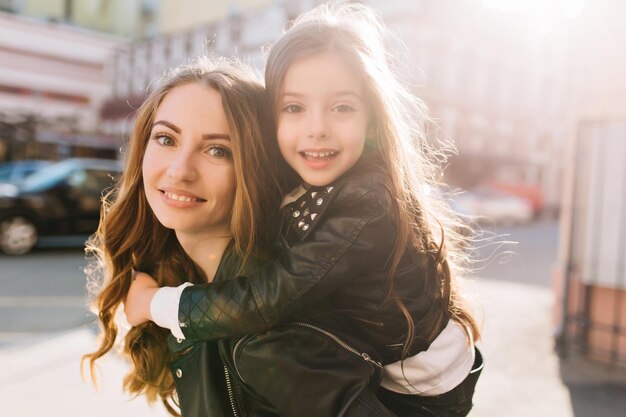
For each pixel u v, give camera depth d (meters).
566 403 3.39
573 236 4.29
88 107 24.88
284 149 1.14
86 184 8.95
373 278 1.08
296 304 1.02
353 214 1.06
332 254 1.03
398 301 1.09
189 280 1.32
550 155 28.27
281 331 1.03
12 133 16.81
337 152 1.10
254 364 1.04
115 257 1.33
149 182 1.16
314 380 1.02
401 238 1.08
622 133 4.06
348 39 1.12
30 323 4.78
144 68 25.41
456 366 1.22
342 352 1.05
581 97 4.26
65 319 4.93
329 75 1.09
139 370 1.39
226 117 1.12
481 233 2.08
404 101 1.31
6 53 22.19
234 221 1.12
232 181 1.14
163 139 1.15
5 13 22.23
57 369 3.61
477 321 1.46
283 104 1.13
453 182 23.83
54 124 23.55
